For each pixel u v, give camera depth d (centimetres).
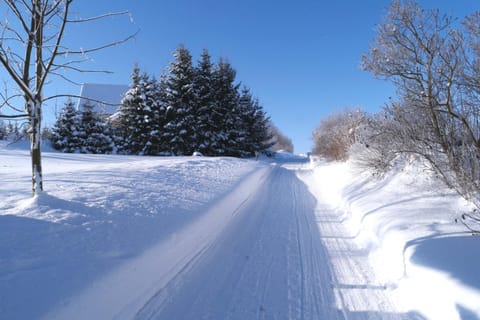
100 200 383
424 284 258
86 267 236
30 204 320
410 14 483
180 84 2397
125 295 244
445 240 310
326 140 1733
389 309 260
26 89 315
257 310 262
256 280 317
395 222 396
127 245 290
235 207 604
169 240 339
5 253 224
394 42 517
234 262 362
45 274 212
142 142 2323
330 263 363
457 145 458
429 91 473
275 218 580
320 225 536
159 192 500
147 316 245
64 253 245
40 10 325
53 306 189
